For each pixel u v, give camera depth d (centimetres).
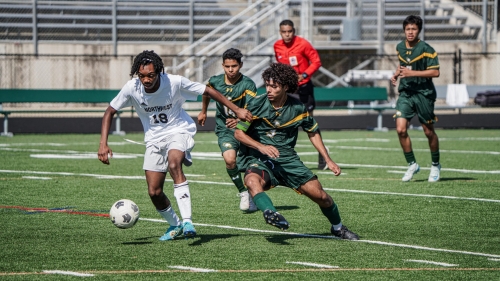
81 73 6694
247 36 6800
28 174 2975
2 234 1758
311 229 1855
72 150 4094
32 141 4719
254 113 1666
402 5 7369
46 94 5319
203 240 1703
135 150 4203
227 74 2162
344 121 5950
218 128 2223
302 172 1647
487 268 1433
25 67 6612
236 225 1909
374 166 3334
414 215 2062
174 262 1470
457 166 3309
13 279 1330
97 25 6950
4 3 6969
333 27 6944
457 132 5544
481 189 2578
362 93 5722
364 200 2334
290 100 1673
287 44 3133
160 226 1883
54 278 1337
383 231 1828
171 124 1678
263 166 1647
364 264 1459
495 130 5778
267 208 1539
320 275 1366
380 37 6694
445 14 7494
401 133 2748
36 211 2095
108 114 1647
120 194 2442
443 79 6944
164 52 6831
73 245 1634
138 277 1345
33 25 6600
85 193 2458
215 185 2703
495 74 6956
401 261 1488
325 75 6944
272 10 6588
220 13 7406
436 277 1359
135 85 1639
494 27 7125
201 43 6762
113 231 1806
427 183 2742
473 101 6494
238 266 1436
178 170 1636
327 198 1673
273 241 1694
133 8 7112
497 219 1998
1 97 5231
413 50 2706
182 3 7069
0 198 2341
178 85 1647
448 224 1925
